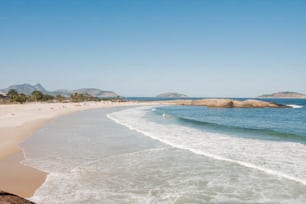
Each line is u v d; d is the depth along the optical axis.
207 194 8.25
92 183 9.23
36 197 7.90
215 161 11.98
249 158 12.25
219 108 67.69
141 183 9.27
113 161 12.12
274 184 8.99
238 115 41.94
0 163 11.48
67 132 20.89
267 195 8.10
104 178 9.77
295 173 9.89
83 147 15.16
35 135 19.08
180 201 7.74
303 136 18.69
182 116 39.59
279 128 24.52
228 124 27.83
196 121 29.92
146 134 19.75
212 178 9.72
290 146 15.06
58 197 7.94
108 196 8.07
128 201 7.72
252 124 28.06
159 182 9.37
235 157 12.48
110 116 37.72
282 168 10.57
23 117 32.47
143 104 97.75
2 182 9.12
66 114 40.97
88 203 7.55
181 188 8.76
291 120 32.81
